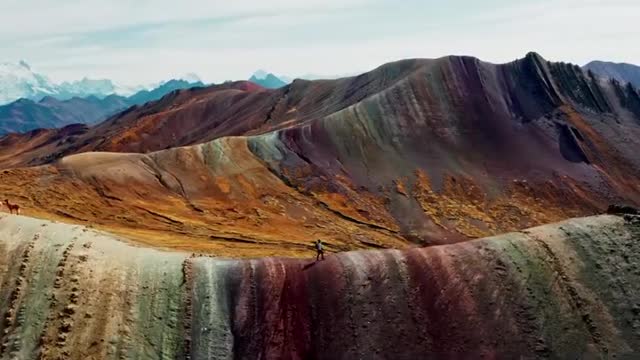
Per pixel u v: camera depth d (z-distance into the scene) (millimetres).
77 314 23469
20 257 25328
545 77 89500
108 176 56938
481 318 24359
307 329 24766
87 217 46906
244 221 54500
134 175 58781
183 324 24266
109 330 23297
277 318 25031
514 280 25594
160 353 23062
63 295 24016
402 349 23750
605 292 24703
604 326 23516
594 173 74375
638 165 77875
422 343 23859
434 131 77688
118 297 24719
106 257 26703
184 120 145125
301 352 24031
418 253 27734
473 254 27234
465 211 64375
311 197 63781
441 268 26562
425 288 25781
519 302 24734
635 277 25156
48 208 47688
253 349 23922
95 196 53094
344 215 60906
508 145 77375
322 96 121250
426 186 68062
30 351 21969
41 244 26297
